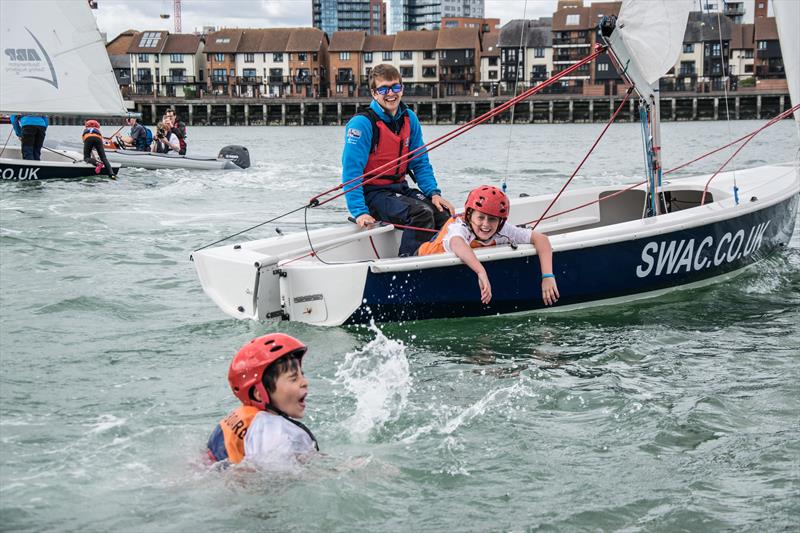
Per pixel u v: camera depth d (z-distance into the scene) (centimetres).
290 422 370
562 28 9312
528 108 8562
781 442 429
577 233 714
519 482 384
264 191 1738
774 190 902
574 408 483
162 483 366
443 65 9731
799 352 594
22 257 934
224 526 331
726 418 464
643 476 392
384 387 518
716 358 583
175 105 8850
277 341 364
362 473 378
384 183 759
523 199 918
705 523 347
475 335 647
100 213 1325
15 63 1828
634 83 756
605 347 614
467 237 665
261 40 9988
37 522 334
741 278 837
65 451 405
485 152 3369
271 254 716
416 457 409
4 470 382
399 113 751
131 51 9962
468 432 443
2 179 1761
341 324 662
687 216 762
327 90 9981
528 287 692
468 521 346
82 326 660
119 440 420
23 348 597
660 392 510
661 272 755
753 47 8850
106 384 520
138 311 711
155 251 998
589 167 2414
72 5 1877
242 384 363
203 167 2098
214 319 682
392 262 650
